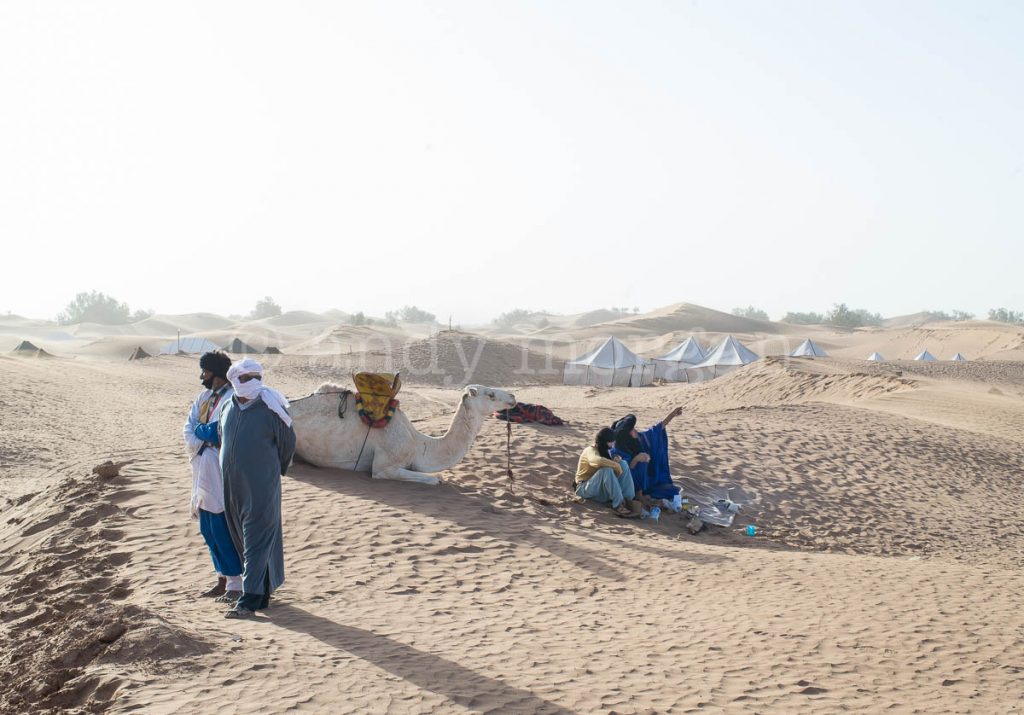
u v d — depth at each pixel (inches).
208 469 248.5
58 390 1232.2
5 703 183.0
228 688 176.9
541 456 543.2
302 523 346.6
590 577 315.6
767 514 512.4
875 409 959.6
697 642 241.3
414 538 338.6
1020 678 217.8
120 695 169.9
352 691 181.8
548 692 193.2
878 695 203.2
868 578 340.5
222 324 6875.0
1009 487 655.1
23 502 438.0
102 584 272.1
